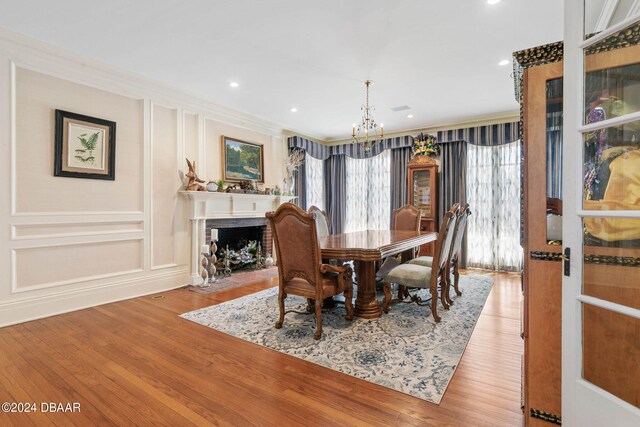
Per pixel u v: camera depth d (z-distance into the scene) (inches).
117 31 105.1
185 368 79.7
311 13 94.5
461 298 138.4
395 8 91.6
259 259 205.6
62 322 111.4
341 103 175.8
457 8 91.0
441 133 216.4
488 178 203.9
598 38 47.7
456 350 88.3
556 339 55.1
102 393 69.0
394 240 126.9
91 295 129.6
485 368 78.8
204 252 162.6
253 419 60.6
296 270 100.5
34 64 113.9
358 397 67.4
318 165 265.0
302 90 155.9
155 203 152.2
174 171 160.2
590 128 47.9
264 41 110.7
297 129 233.0
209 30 104.3
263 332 102.2
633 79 47.3
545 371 56.1
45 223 117.2
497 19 96.0
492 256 201.0
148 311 123.3
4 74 107.5
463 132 208.5
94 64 126.8
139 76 140.0
